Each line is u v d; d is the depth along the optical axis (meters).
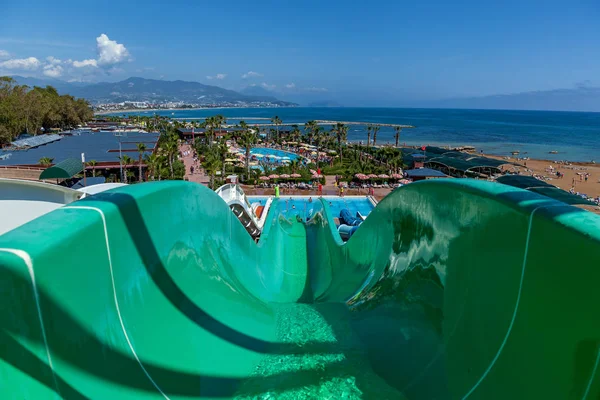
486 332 3.64
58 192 15.54
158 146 70.62
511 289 3.44
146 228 4.40
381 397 4.11
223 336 5.07
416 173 50.12
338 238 14.62
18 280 2.21
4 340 2.07
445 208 5.20
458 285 4.48
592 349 2.41
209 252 6.84
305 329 6.27
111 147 60.34
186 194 5.97
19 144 58.44
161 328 4.11
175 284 4.90
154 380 3.49
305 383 4.43
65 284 2.68
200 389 3.95
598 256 2.44
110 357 3.08
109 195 3.98
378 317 6.06
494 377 3.28
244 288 7.89
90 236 3.12
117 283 3.56
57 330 2.52
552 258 2.92
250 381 4.50
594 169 69.75
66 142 66.94
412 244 6.45
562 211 2.96
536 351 2.92
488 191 4.06
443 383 3.85
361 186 49.75
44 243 2.51
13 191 14.98
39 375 2.28
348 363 4.90
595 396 2.31
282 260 16.45
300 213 38.97
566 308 2.71
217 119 93.56
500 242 3.73
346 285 9.93
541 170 67.56
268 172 53.78
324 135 86.19
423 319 4.94
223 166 54.31
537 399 2.77
